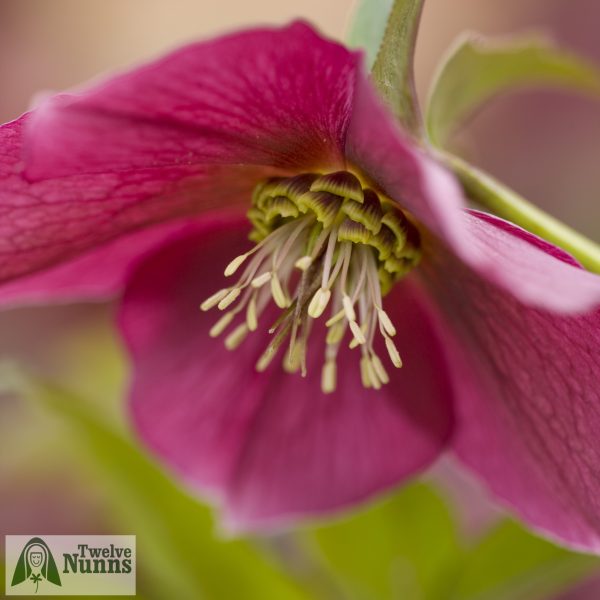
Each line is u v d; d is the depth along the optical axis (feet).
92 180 1.03
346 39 1.04
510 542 1.15
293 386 1.15
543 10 2.34
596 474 1.05
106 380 1.39
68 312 1.83
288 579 1.15
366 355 1.10
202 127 1.01
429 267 1.10
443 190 0.93
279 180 1.08
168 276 1.13
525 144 2.20
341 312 1.07
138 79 0.96
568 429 1.06
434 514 1.16
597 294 0.96
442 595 1.16
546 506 1.09
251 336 1.14
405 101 1.04
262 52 0.97
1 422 1.39
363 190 1.07
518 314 1.05
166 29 2.40
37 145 0.97
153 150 1.02
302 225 1.08
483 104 1.13
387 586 1.17
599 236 2.13
